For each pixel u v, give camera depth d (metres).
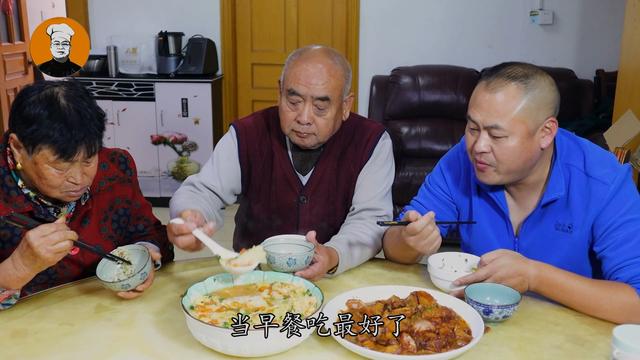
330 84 1.64
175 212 1.77
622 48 3.52
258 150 1.92
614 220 1.50
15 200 1.47
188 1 4.95
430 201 1.79
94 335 1.28
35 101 1.28
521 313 1.40
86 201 1.61
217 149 1.95
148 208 1.76
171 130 4.71
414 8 4.88
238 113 5.20
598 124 4.25
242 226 2.04
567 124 4.46
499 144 1.39
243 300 1.36
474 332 1.27
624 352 1.11
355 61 4.98
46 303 1.42
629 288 1.38
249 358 1.20
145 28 5.01
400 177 4.16
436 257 1.62
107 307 1.40
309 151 1.91
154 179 4.83
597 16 4.81
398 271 1.65
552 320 1.37
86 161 1.35
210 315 1.28
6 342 1.24
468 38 4.91
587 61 4.89
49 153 1.29
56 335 1.28
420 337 1.24
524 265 1.42
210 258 1.71
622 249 1.48
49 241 1.27
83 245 1.36
